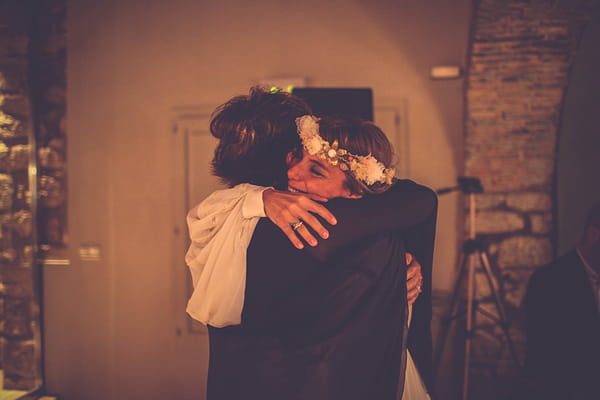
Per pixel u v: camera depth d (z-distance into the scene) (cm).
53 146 402
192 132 393
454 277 362
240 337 96
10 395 380
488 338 338
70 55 402
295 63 383
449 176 366
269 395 93
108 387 393
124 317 394
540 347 238
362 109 303
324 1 380
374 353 95
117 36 401
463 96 363
